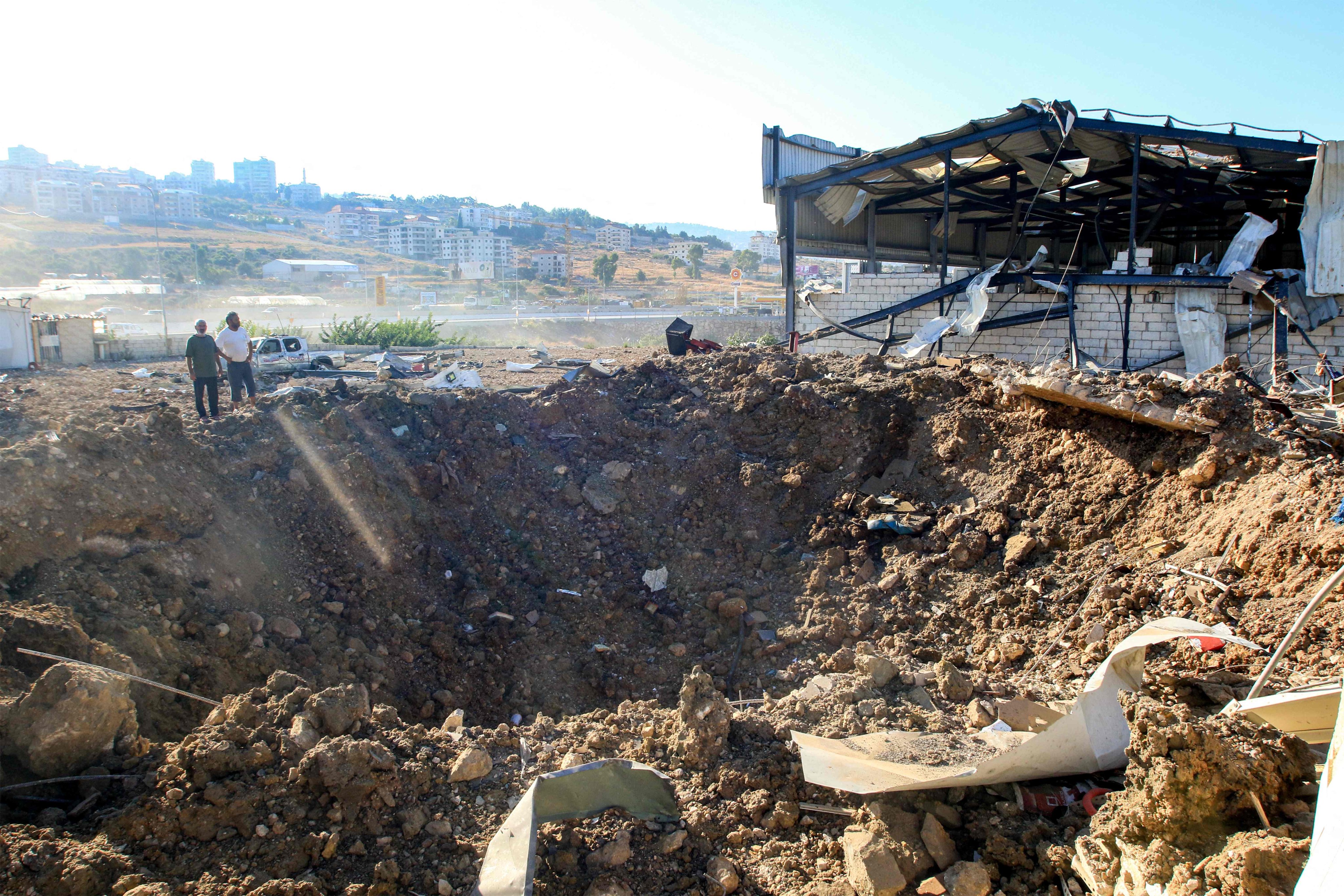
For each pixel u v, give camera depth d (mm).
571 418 12969
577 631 9680
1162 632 6047
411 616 9203
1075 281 19547
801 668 8656
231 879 4777
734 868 5273
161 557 7770
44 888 4402
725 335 62469
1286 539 7582
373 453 10852
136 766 5387
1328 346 17266
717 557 10984
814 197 25594
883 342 22672
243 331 12516
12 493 7148
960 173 24812
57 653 6078
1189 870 4070
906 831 5301
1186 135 18297
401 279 112750
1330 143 16781
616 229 188875
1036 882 4957
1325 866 3416
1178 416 9547
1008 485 10641
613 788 5727
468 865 5203
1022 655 8266
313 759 5367
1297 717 5297
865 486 11719
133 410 13609
